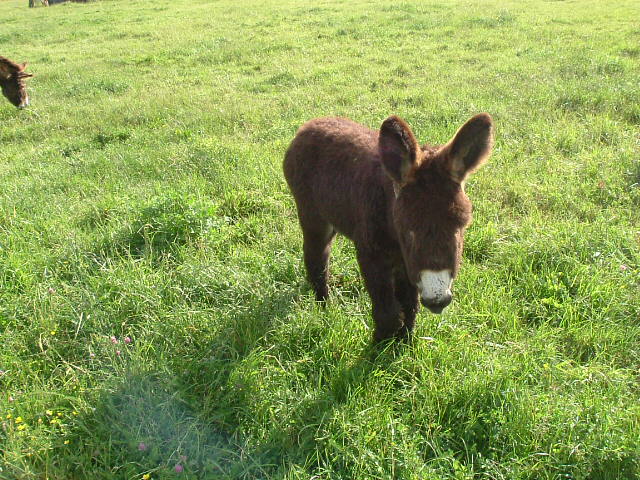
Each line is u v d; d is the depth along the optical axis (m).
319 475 1.50
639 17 8.07
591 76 4.97
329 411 1.67
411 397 1.74
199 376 1.89
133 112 5.08
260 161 3.62
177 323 2.06
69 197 3.29
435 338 2.00
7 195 3.29
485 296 2.19
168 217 2.72
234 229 2.87
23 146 4.54
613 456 1.47
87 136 4.65
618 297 2.11
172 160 3.72
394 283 1.97
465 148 1.45
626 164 3.12
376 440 1.58
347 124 2.21
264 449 1.61
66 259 2.54
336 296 2.32
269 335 2.06
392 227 1.70
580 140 3.56
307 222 2.23
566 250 2.42
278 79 5.99
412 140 1.49
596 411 1.59
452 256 1.46
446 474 1.50
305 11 10.56
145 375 1.80
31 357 1.98
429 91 4.91
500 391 1.68
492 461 1.50
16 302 2.21
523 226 2.65
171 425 1.66
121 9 13.63
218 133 4.35
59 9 15.45
